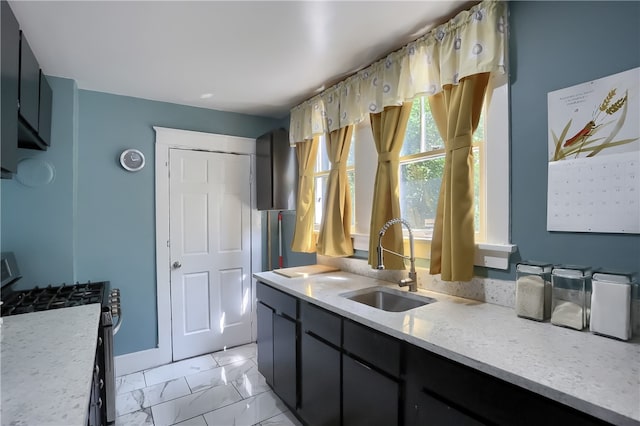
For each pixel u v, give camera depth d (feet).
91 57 6.40
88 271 8.23
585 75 4.01
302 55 6.47
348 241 7.75
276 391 7.14
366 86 6.97
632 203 3.66
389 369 4.25
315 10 4.97
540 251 4.46
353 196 8.16
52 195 7.08
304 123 9.04
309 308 5.97
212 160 9.96
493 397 3.11
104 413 5.26
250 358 9.55
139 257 8.89
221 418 6.68
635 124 3.63
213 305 9.99
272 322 7.27
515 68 4.72
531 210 4.55
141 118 8.89
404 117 6.27
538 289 4.22
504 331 3.91
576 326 3.89
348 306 5.16
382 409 4.34
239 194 10.44
